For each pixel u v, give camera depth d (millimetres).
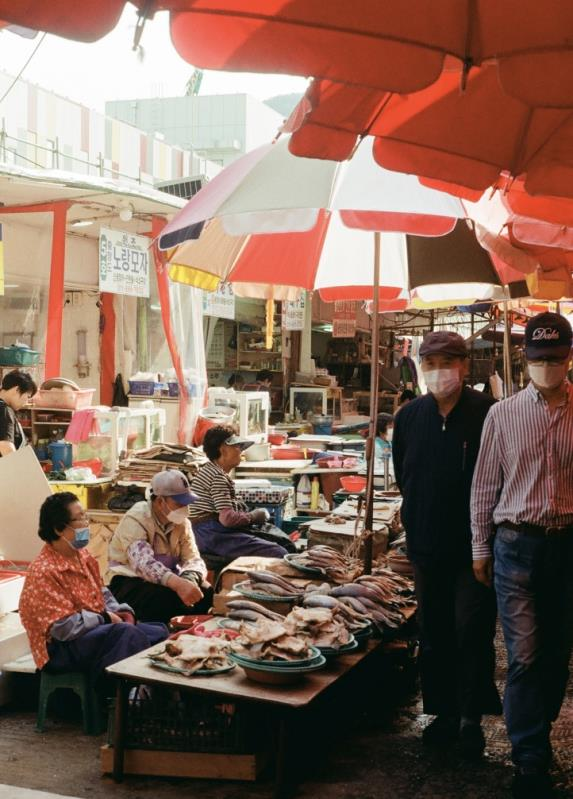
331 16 2295
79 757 4215
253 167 4457
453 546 4281
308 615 4191
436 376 4172
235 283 6625
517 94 2426
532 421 3830
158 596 5363
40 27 1972
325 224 6242
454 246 6211
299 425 13102
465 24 2371
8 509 5930
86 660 4516
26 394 6555
